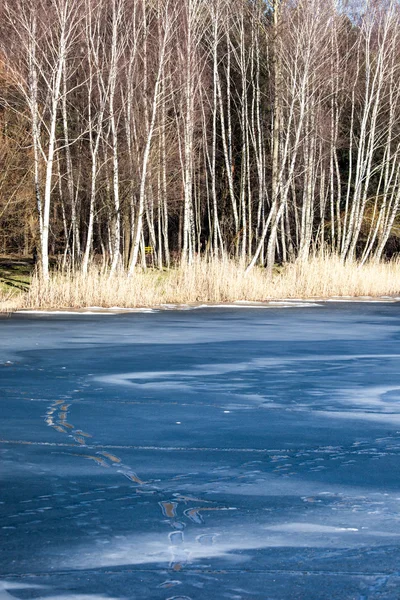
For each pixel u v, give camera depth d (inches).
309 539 236.5
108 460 331.6
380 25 1819.6
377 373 575.5
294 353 687.1
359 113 2066.9
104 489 288.8
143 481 299.6
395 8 1900.8
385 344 753.0
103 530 244.7
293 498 278.2
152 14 1759.4
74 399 474.0
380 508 266.4
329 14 1736.0
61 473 311.0
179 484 295.6
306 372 580.7
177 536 239.3
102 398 477.1
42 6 1349.7
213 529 245.3
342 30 1989.4
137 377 556.7
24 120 1659.7
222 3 1770.4
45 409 442.9
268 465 323.6
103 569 214.7
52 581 207.2
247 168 1881.2
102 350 705.0
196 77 1760.6
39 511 263.3
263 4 1908.2
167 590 202.1
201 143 2000.5
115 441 366.6
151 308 1157.1
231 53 2135.8
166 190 1831.9
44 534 241.3
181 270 1346.0
